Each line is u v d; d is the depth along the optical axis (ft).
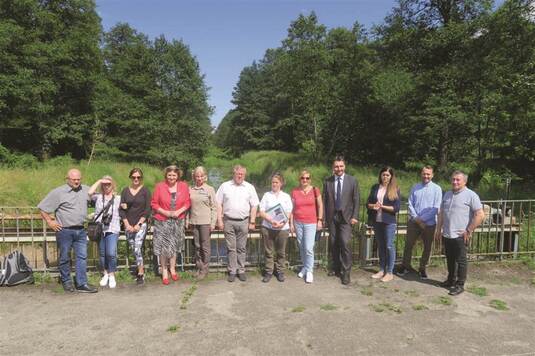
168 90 104.01
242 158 144.46
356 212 19.58
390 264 19.97
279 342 13.56
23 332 14.17
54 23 82.69
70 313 15.76
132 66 107.55
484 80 50.01
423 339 13.89
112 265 18.66
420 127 77.05
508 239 25.14
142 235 19.07
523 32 42.19
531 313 16.31
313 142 102.37
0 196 38.47
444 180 61.00
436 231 19.31
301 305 16.78
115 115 101.04
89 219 19.29
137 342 13.50
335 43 96.37
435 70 64.69
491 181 51.67
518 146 46.47
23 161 72.43
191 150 104.78
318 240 22.85
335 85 95.04
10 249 25.91
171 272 19.65
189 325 14.80
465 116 55.52
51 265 23.79
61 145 97.86
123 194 19.03
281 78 98.32
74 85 91.81
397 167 92.48
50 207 17.44
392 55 73.97
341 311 16.19
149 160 103.50
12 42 73.46
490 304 17.16
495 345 13.55
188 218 20.22
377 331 14.46
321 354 12.80
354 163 96.53
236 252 19.92
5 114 76.64
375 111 96.07
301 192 19.92
